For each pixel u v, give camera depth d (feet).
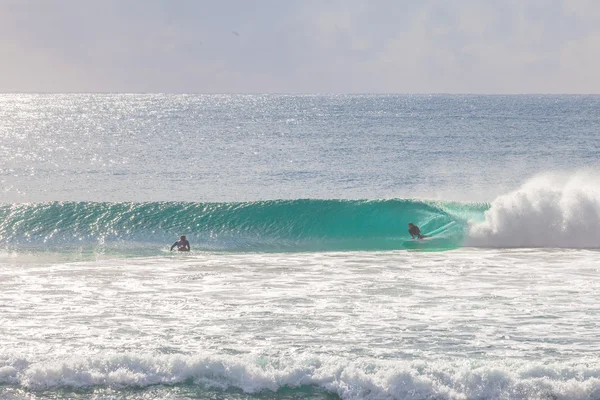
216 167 524.93
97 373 113.70
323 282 182.91
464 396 107.14
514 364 114.32
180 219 287.69
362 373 111.96
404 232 288.30
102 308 153.58
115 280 185.78
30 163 553.64
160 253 243.19
